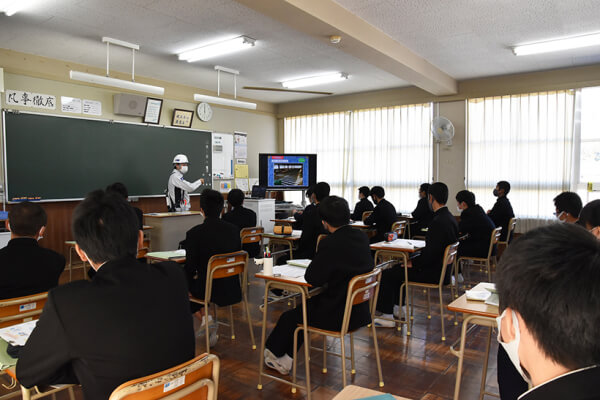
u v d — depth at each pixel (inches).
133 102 242.4
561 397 19.2
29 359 41.4
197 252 111.3
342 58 212.8
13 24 163.8
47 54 204.1
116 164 237.6
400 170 287.1
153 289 46.0
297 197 338.3
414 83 232.5
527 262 20.9
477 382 98.2
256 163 332.5
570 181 231.1
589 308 19.0
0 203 193.0
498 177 251.4
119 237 47.1
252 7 128.5
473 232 168.7
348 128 309.3
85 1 143.0
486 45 190.1
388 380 99.1
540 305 19.9
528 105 241.4
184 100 276.5
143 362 43.1
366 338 125.7
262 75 248.7
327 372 103.3
